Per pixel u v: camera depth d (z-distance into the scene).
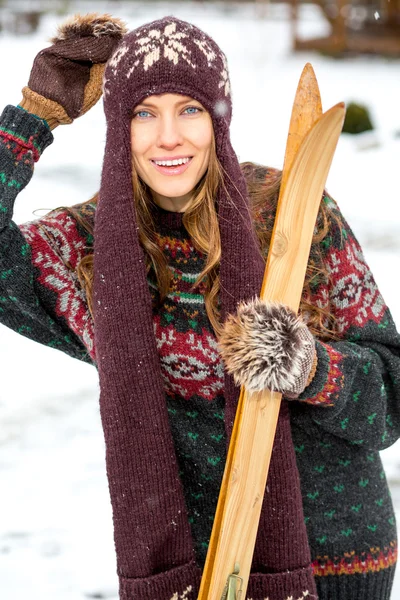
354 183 10.33
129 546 2.14
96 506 4.32
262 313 1.96
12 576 3.69
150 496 2.13
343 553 2.30
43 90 2.29
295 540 2.12
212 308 2.18
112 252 2.15
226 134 2.14
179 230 2.23
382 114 14.66
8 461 4.72
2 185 2.21
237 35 24.27
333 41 22.05
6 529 4.09
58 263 2.31
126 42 2.14
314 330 2.24
